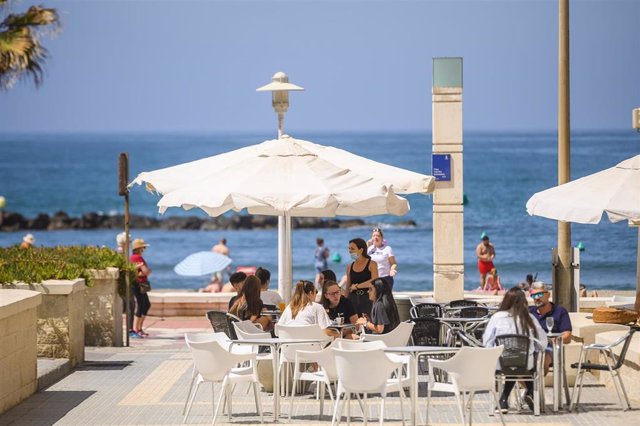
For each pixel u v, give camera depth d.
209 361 20.03
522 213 136.38
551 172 176.12
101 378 26.16
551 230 120.31
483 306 27.47
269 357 22.52
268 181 24.03
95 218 147.88
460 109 33.81
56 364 26.62
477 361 18.88
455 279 33.91
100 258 32.75
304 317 22.80
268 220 135.62
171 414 21.75
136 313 36.38
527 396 21.66
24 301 22.86
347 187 23.88
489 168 180.62
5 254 30.64
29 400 23.36
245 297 24.78
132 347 32.81
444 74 33.72
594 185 24.00
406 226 130.12
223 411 21.81
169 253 122.00
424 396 23.27
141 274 36.31
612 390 23.69
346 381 18.88
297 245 121.38
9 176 199.62
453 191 33.84
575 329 25.72
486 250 53.91
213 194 23.83
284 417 21.33
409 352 19.92
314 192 23.45
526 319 20.88
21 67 36.19
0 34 35.94
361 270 28.75
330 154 27.78
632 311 26.02
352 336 24.39
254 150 27.08
